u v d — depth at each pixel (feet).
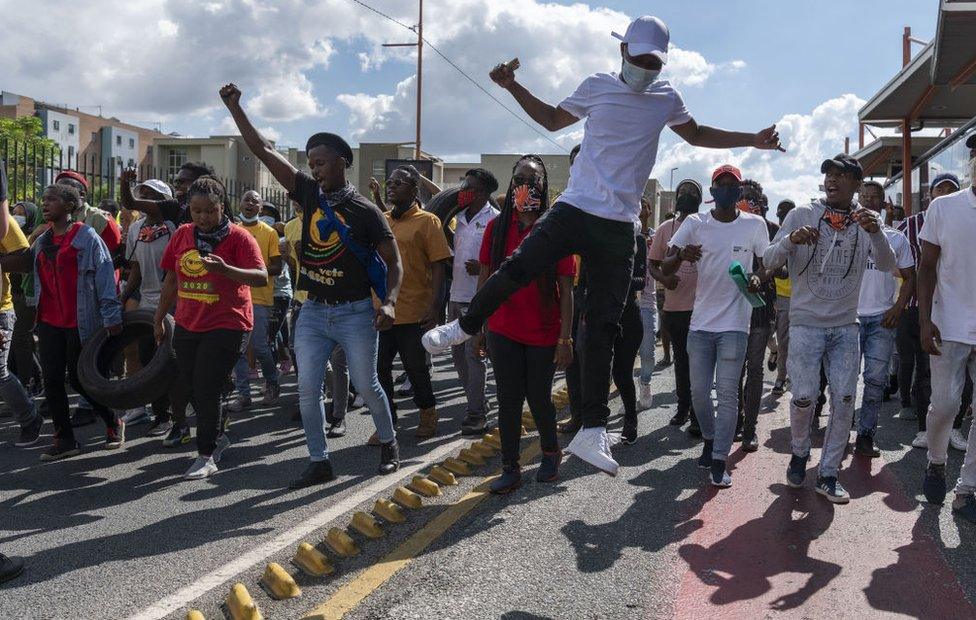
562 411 25.18
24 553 13.20
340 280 16.81
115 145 289.94
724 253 17.02
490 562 12.52
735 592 11.62
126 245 24.84
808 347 16.21
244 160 208.54
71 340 19.98
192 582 11.90
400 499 15.62
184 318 18.04
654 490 16.62
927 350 15.33
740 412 21.81
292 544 13.43
